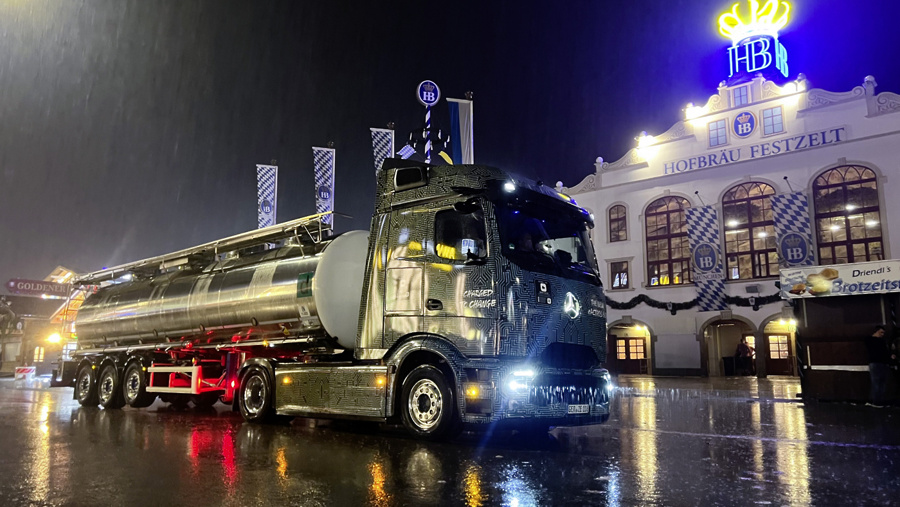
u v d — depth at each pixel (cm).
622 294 2806
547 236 788
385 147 2288
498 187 755
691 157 2686
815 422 973
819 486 502
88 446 730
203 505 448
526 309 716
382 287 800
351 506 441
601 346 806
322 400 847
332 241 959
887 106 2267
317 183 2409
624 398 1517
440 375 731
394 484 510
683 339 2623
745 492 481
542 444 735
